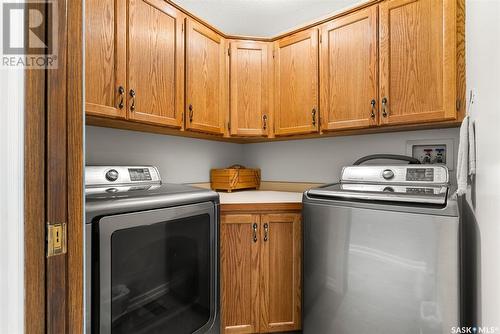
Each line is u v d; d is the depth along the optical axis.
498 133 0.72
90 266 0.85
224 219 1.58
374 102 1.54
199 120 1.73
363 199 1.26
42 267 0.49
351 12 1.64
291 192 2.21
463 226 1.12
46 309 0.49
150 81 1.44
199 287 1.25
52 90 0.51
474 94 1.08
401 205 1.15
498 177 0.72
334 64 1.70
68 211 0.54
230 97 1.92
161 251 1.08
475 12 1.07
